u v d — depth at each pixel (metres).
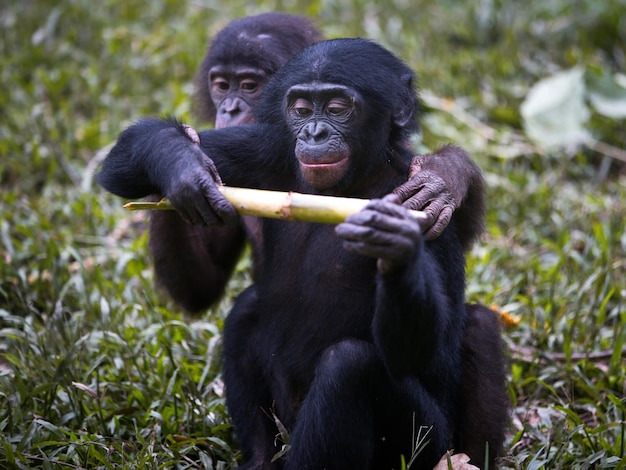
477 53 21.52
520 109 19.45
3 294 13.97
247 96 13.74
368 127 10.40
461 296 10.80
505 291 14.43
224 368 11.25
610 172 18.73
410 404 10.12
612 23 21.77
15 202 16.42
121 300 14.01
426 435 10.20
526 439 11.73
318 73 10.29
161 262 12.34
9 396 11.50
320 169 10.04
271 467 10.92
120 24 21.66
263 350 10.97
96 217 16.20
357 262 10.55
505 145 18.73
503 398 11.02
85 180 16.97
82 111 19.20
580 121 18.72
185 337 13.42
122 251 15.27
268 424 11.07
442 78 20.14
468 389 11.03
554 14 22.50
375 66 10.53
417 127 11.38
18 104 18.77
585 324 13.49
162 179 9.98
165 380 12.09
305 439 9.88
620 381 12.49
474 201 11.36
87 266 15.02
